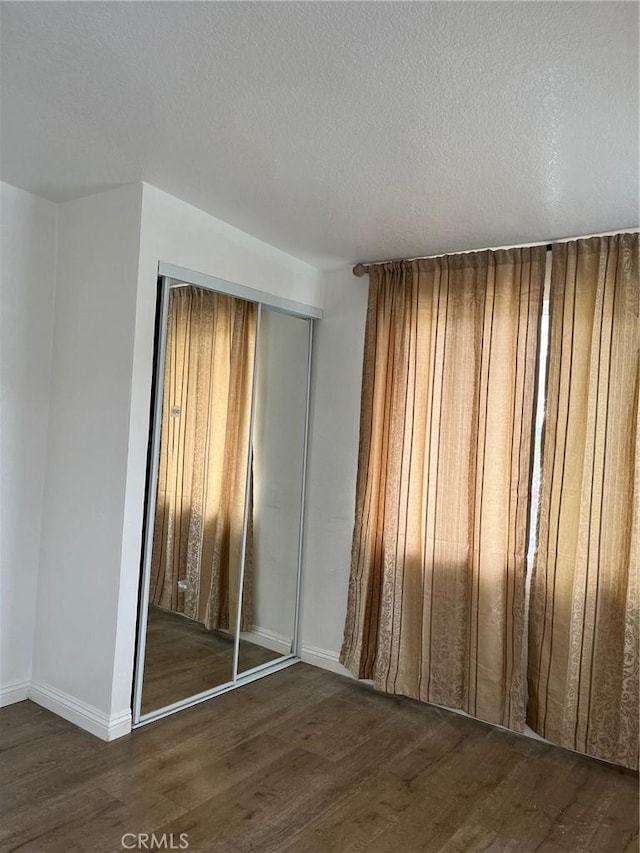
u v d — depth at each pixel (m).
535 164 2.30
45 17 1.74
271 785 2.56
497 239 3.13
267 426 3.65
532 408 3.05
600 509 2.82
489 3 1.52
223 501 3.38
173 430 3.04
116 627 2.80
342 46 1.74
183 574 3.18
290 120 2.18
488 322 3.19
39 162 2.71
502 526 3.11
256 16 1.66
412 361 3.42
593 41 1.61
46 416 3.18
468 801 2.53
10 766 2.56
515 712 3.02
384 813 2.42
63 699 3.01
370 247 3.40
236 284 3.31
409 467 3.39
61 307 3.15
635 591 2.72
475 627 3.16
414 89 1.91
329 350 3.87
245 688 3.50
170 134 2.38
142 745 2.80
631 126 1.98
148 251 2.85
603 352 2.85
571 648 2.85
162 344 2.95
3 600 3.05
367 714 3.26
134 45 1.84
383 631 3.42
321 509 3.87
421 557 3.35
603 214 2.70
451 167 2.39
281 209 2.99
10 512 3.05
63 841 2.14
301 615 3.90
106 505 2.87
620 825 2.43
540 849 2.27
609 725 2.79
